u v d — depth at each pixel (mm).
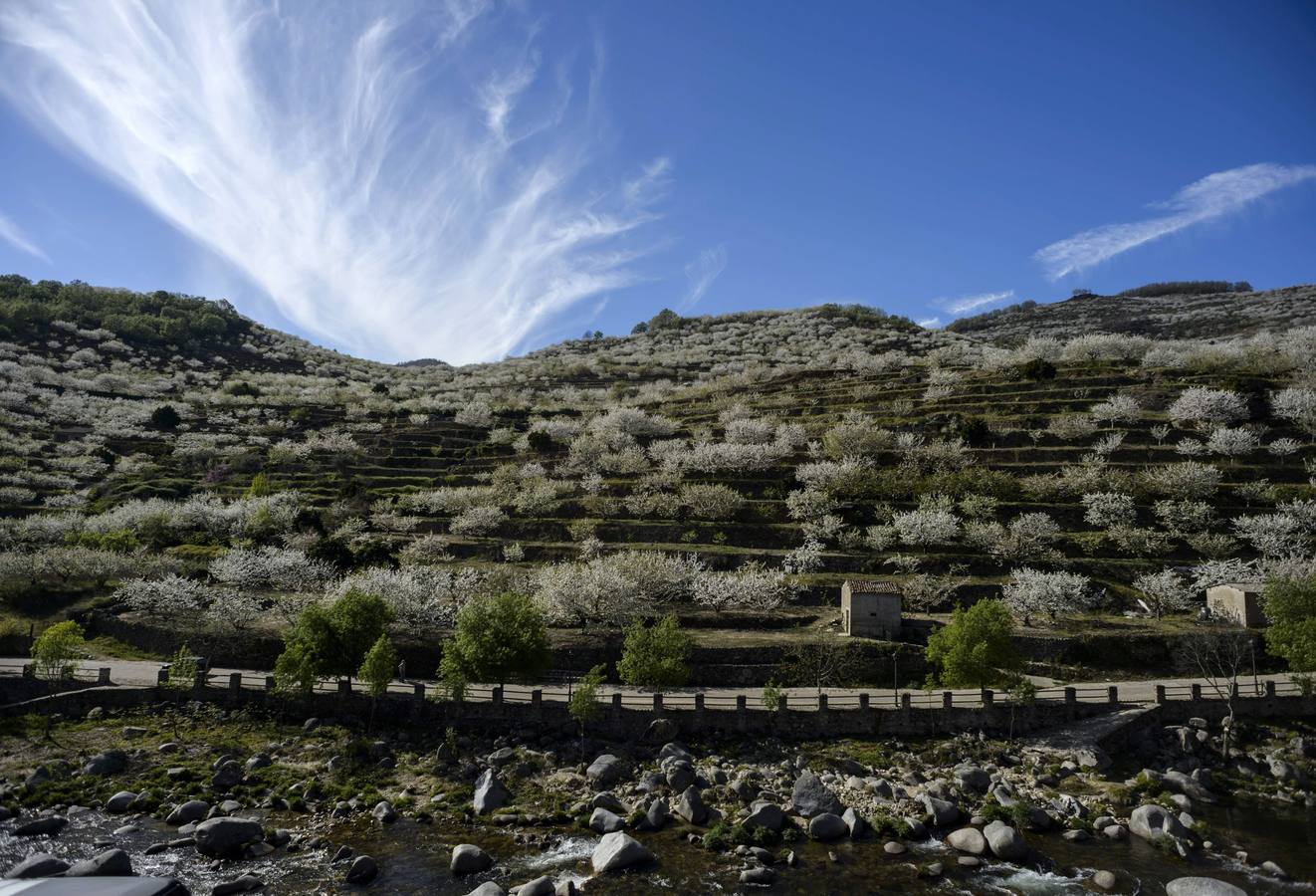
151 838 34625
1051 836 35875
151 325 196125
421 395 176625
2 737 45250
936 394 120438
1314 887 31109
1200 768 42656
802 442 107688
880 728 46969
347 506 99125
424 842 34969
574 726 47625
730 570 77812
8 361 151125
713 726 47250
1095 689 51406
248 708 49750
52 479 105188
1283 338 128875
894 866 33062
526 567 78562
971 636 49031
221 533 90250
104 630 65625
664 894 30531
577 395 165750
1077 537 77125
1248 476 84625
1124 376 114250
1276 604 53969
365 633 53000
